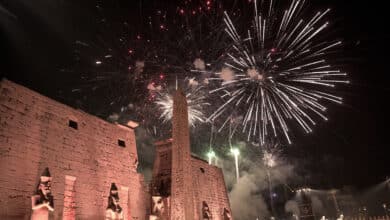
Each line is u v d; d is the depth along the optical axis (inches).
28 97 681.0
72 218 695.7
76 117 795.4
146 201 938.1
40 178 614.2
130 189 890.1
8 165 594.2
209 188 1234.6
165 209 951.6
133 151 951.0
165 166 1066.1
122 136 932.0
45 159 674.8
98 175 800.3
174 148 923.4
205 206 1125.1
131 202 880.9
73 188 725.9
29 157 640.4
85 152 785.6
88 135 812.6
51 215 650.2
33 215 576.7
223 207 1269.7
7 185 581.0
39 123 687.7
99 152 830.5
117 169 868.0
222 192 1310.3
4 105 621.9
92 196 763.4
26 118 661.3
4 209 563.2
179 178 887.7
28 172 628.1
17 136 629.3
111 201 763.4
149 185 1043.9
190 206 877.2
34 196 588.4
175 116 959.0
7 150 601.3
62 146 727.1
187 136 958.4
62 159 716.0
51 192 663.8
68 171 721.0
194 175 1178.0
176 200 866.8
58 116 742.5
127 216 859.4
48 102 728.3
